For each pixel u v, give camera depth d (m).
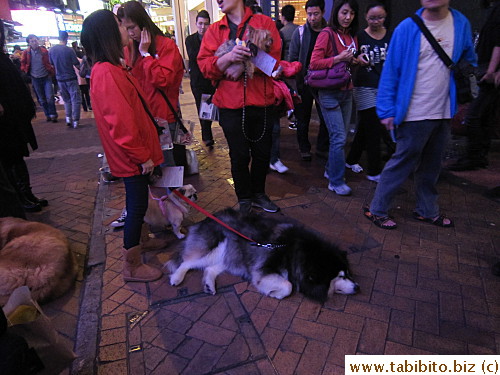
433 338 2.18
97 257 3.21
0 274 2.50
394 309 2.43
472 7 5.89
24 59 9.23
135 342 2.24
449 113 2.98
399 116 3.01
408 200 4.05
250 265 2.69
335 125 4.02
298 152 5.93
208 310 2.49
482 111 4.43
